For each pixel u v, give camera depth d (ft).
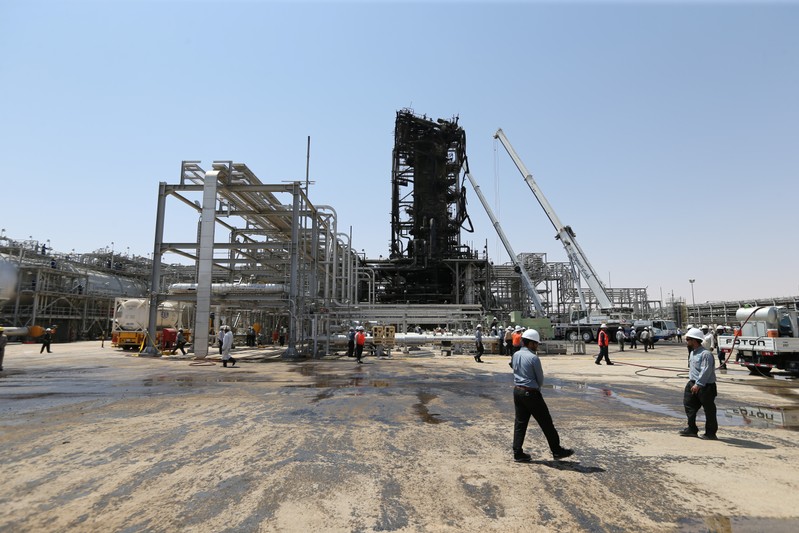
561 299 199.00
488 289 183.11
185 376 53.26
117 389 42.06
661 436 25.13
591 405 35.37
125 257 207.41
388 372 59.98
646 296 229.45
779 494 16.34
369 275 181.16
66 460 20.01
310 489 16.67
